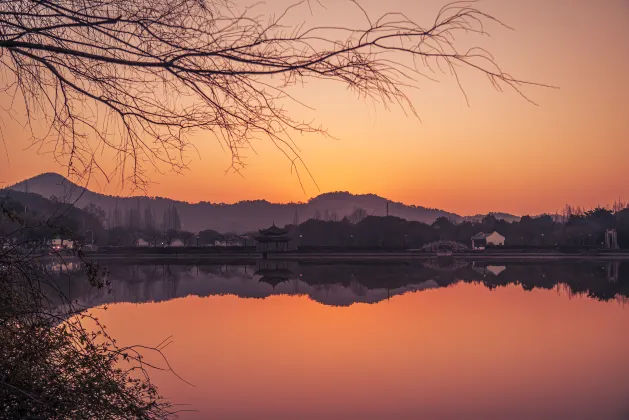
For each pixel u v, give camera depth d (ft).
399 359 44.70
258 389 36.01
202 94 8.61
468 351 47.75
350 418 30.94
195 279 129.29
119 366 38.86
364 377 39.32
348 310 74.02
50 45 8.84
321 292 99.35
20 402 11.31
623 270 161.38
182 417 30.17
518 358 45.01
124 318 65.57
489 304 80.28
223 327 59.67
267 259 245.65
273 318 66.49
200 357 44.73
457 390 36.45
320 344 50.52
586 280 124.77
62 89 9.52
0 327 11.98
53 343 12.59
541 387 36.94
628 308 75.10
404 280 127.54
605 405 33.40
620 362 43.60
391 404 33.58
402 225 364.99
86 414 12.00
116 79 9.18
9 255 12.12
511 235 389.39
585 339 52.90
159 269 168.66
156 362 42.09
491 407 33.14
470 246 384.68
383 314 70.03
